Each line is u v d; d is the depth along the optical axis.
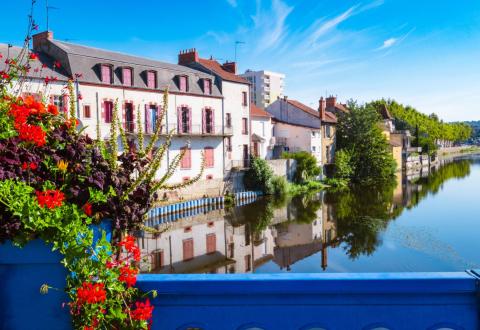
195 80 34.19
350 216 28.91
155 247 21.39
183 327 2.52
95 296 2.17
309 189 42.31
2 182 2.37
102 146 3.06
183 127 32.47
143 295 2.45
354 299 2.45
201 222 27.61
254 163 37.69
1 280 2.41
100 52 30.02
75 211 2.34
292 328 2.47
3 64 22.25
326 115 53.25
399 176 58.38
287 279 2.44
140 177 2.93
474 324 2.42
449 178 54.47
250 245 22.30
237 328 2.50
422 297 2.43
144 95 29.78
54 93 23.95
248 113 39.47
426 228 24.45
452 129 149.00
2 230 2.29
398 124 96.38
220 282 2.46
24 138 2.64
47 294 2.40
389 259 18.72
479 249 19.91
